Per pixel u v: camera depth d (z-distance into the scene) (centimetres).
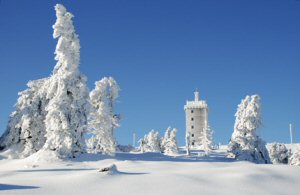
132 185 1816
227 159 5544
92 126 4891
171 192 1700
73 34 4469
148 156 5103
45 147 4122
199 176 2075
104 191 1709
